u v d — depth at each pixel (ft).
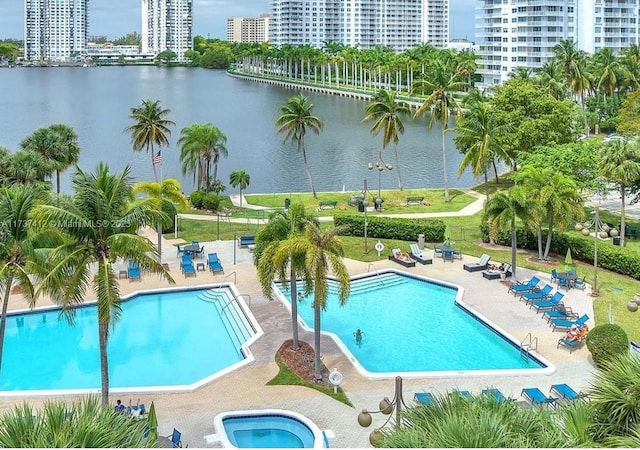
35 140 252.83
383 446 57.47
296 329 137.69
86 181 106.22
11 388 127.54
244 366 131.64
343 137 524.11
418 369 135.44
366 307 171.12
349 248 214.07
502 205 181.27
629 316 156.76
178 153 455.22
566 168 231.50
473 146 260.21
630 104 347.56
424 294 180.34
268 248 128.67
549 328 151.33
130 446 54.44
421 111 291.38
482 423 53.62
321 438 104.58
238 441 106.63
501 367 135.85
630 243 215.10
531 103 289.74
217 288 180.96
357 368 130.62
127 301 173.17
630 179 203.82
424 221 222.89
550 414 62.23
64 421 53.36
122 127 590.14
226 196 290.56
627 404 59.88
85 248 104.99
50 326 157.58
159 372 134.82
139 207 108.78
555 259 202.18
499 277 186.29
